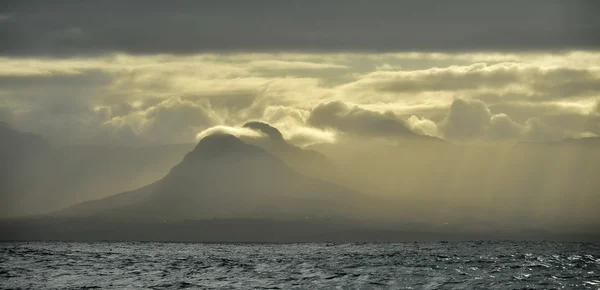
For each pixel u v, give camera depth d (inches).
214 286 3272.6
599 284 3088.1
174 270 3917.3
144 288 3230.8
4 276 3668.8
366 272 3595.0
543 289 2979.8
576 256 4128.9
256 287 3216.0
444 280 3248.0
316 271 3710.6
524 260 3961.6
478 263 3865.7
